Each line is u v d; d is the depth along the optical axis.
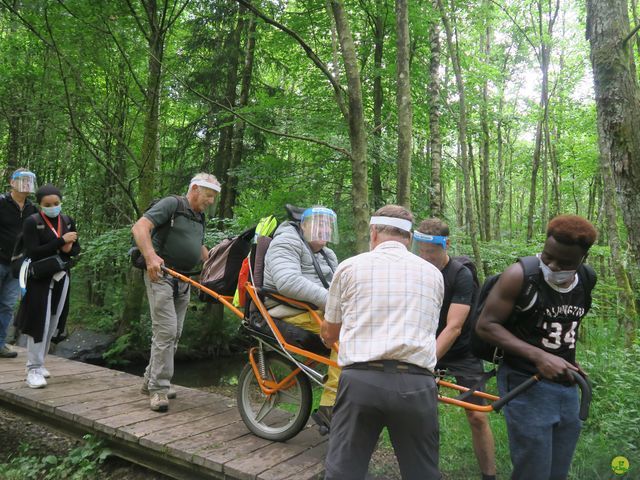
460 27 10.88
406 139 5.89
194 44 12.39
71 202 12.68
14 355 5.84
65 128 11.26
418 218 9.79
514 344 2.39
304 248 3.41
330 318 2.60
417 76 9.86
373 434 2.36
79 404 4.26
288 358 3.48
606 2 4.96
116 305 12.14
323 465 3.22
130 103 12.23
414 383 2.30
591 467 3.48
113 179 12.48
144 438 3.57
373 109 10.64
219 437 3.65
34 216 4.64
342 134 8.96
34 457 4.39
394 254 2.52
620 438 3.66
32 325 4.64
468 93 11.16
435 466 2.38
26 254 4.58
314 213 3.44
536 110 15.63
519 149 20.61
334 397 3.26
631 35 4.88
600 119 5.07
